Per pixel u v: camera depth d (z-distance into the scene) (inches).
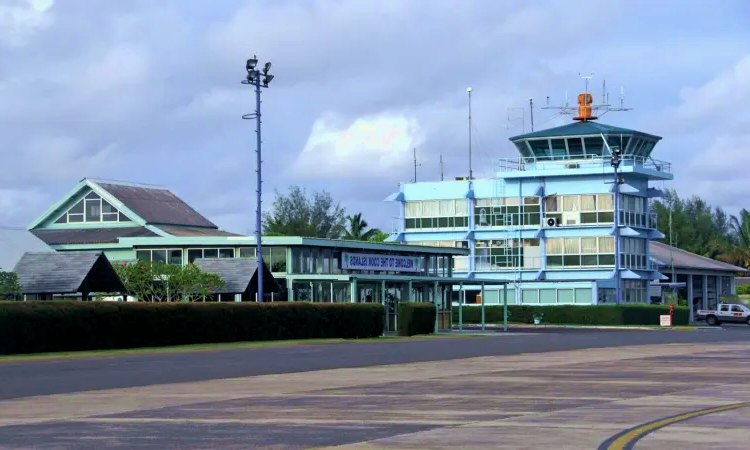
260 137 2287.2
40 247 2464.3
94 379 1063.0
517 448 540.1
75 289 2001.7
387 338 2283.5
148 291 2239.2
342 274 2532.0
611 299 3727.9
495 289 3855.8
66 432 628.1
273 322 2066.9
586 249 3754.9
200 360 1409.9
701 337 2283.5
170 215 2999.5
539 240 3816.4
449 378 1055.6
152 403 805.2
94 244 2657.5
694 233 5876.0
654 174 3791.8
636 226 3809.1
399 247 2795.3
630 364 1285.7
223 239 2519.7
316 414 716.0
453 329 3016.7
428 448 543.2
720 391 883.4
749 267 5585.6
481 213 3909.9
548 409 738.8
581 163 3759.8
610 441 563.5
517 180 3846.0
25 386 976.3
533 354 1540.4
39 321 1627.7
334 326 2203.5
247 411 740.0
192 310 1891.0
